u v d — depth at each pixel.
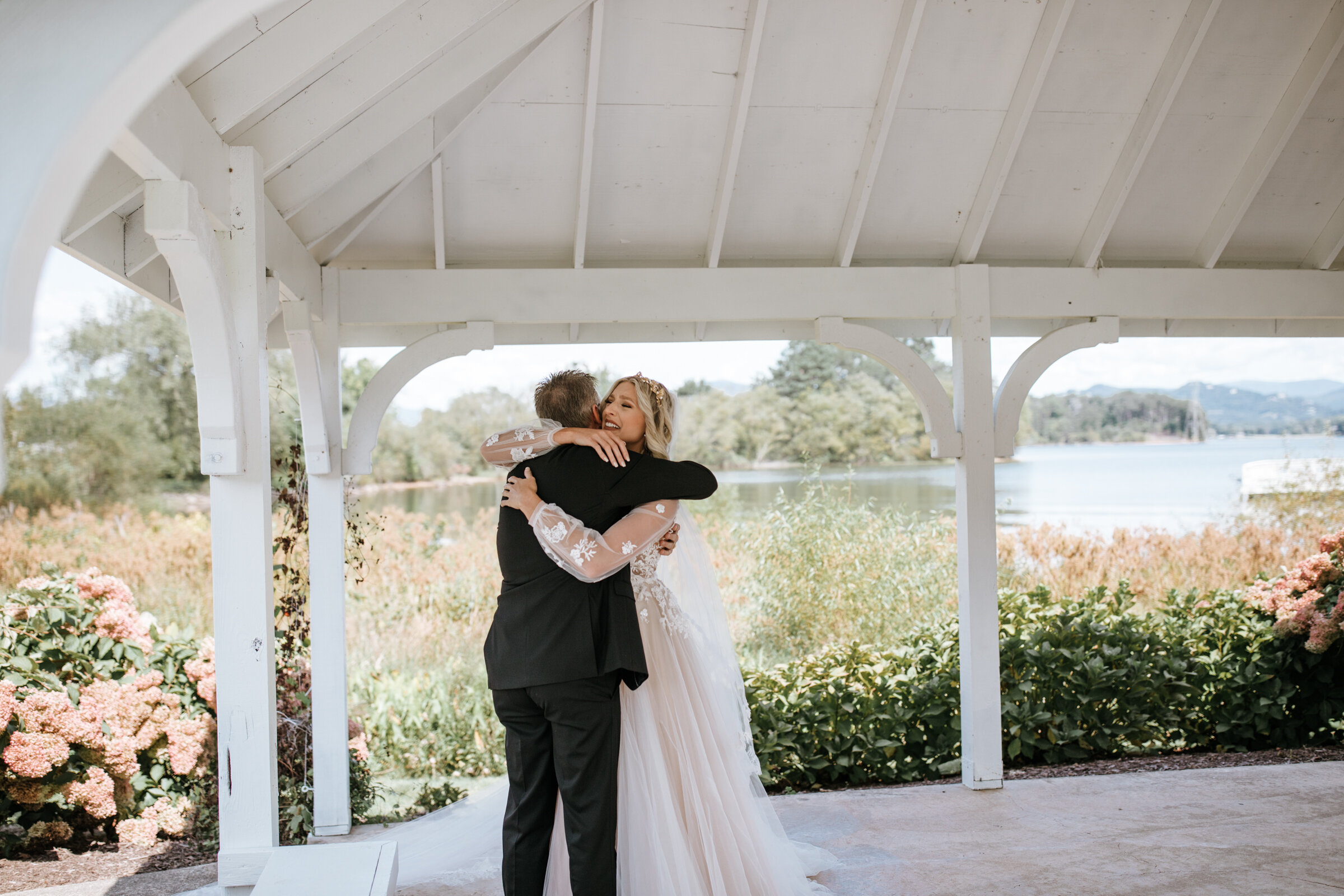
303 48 2.48
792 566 6.59
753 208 4.40
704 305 4.32
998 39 4.00
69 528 9.68
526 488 2.52
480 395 12.36
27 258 1.15
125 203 2.84
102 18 1.17
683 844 2.60
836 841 3.66
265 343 2.71
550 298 4.25
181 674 4.32
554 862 2.67
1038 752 4.94
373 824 4.33
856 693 4.75
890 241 4.56
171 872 3.56
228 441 2.51
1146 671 4.95
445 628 6.64
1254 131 4.35
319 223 3.69
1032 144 4.32
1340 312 4.63
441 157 3.91
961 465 4.41
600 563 2.41
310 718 4.30
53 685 3.89
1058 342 4.46
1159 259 4.74
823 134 4.20
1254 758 4.84
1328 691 4.96
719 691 2.94
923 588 6.46
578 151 4.12
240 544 2.61
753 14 3.77
